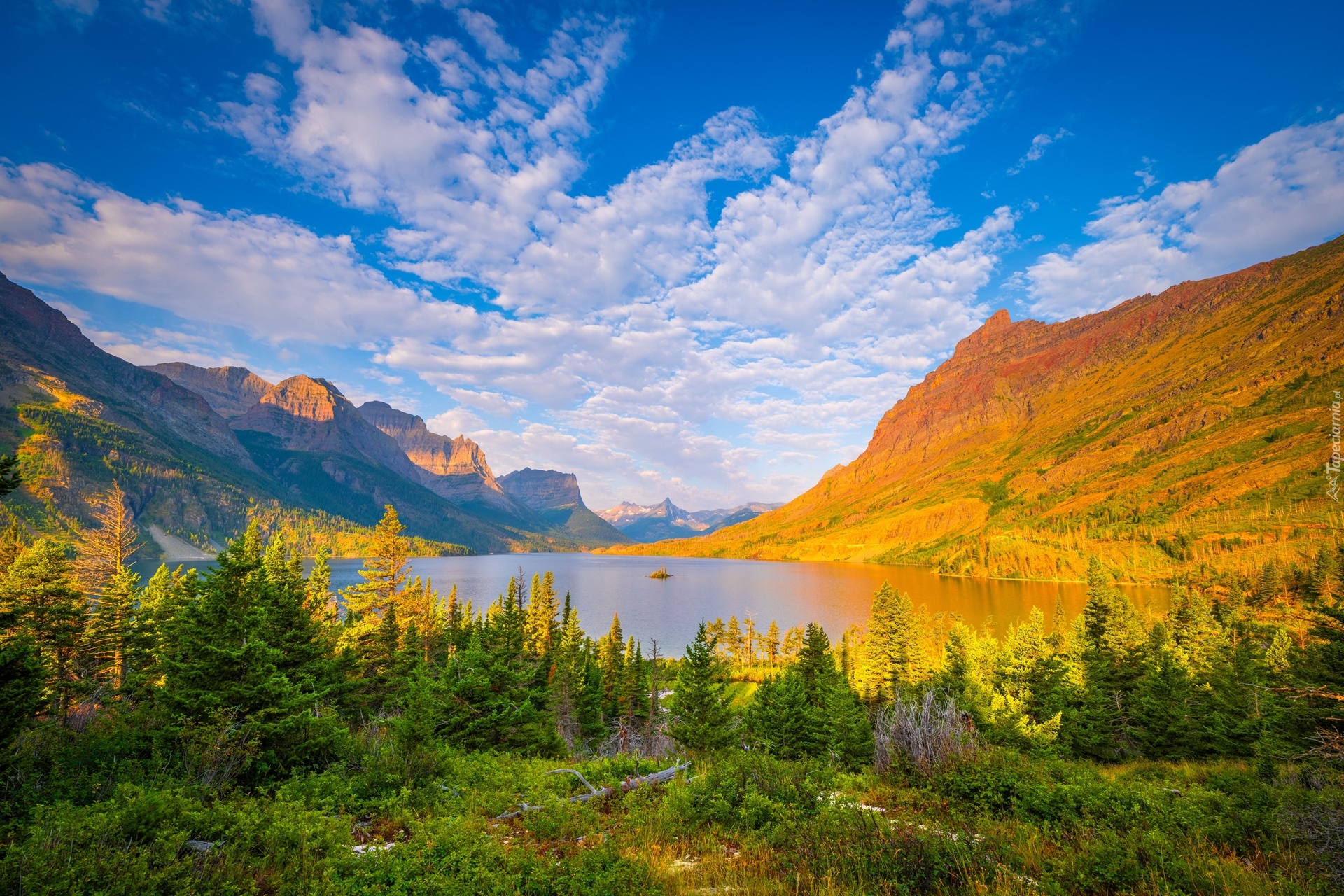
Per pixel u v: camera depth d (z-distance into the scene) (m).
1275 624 64.00
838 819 10.66
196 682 15.28
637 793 13.84
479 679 26.14
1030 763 13.94
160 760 13.86
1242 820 10.82
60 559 33.25
